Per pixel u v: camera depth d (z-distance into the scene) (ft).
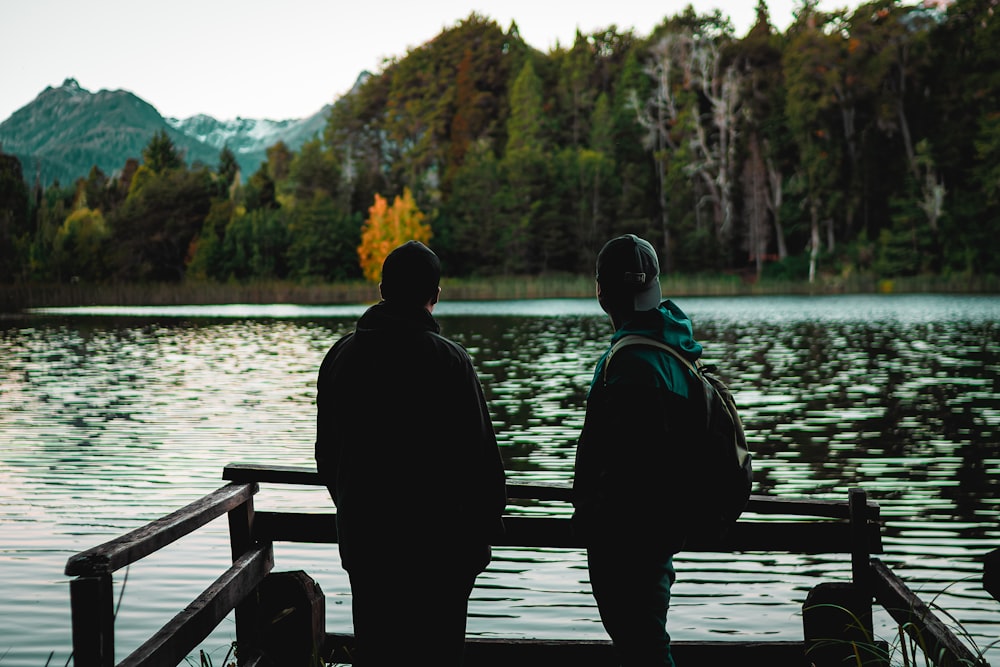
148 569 22.63
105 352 102.32
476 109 442.91
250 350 103.81
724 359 81.41
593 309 212.23
